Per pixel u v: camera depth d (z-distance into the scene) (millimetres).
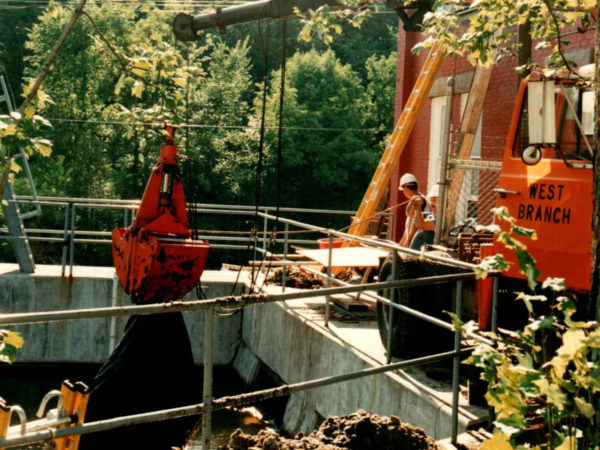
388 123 58594
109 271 14016
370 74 60250
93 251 45938
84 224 45938
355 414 6004
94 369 13289
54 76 47375
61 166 45344
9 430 3902
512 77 12648
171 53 5902
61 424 3961
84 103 47781
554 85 5641
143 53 5945
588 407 2816
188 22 13758
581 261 5785
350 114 56438
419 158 16141
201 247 6676
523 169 6289
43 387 12422
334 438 5801
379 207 18469
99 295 13297
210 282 13188
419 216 9914
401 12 11789
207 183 48656
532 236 3293
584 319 5820
